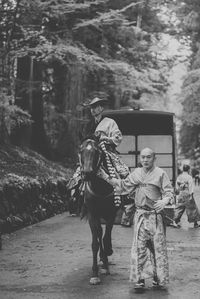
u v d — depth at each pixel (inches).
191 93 1243.8
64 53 714.8
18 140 854.5
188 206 570.6
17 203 553.6
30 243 451.2
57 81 995.3
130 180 299.3
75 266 357.1
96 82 1042.7
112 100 1164.5
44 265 360.2
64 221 610.5
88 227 556.4
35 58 718.5
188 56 1316.4
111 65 898.1
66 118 1013.2
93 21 736.3
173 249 422.3
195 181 1684.3
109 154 336.5
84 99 1007.0
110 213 338.6
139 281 288.2
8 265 359.9
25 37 666.2
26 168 693.9
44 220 620.1
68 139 1030.4
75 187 362.9
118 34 1003.9
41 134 957.2
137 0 1051.9
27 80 837.2
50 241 462.6
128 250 418.3
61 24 765.3
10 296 281.0
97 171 324.8
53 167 815.7
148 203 294.5
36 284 307.3
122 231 530.0
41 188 642.8
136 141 700.0
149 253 291.6
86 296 281.3
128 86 1025.5
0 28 620.4
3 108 644.7
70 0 660.1
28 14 647.1
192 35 1301.7
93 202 324.8
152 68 1145.4
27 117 786.2
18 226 535.2
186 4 1294.3
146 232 291.4
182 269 346.6
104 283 310.3
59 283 309.7
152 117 654.5
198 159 2034.9
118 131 350.6
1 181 531.5
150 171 296.5
